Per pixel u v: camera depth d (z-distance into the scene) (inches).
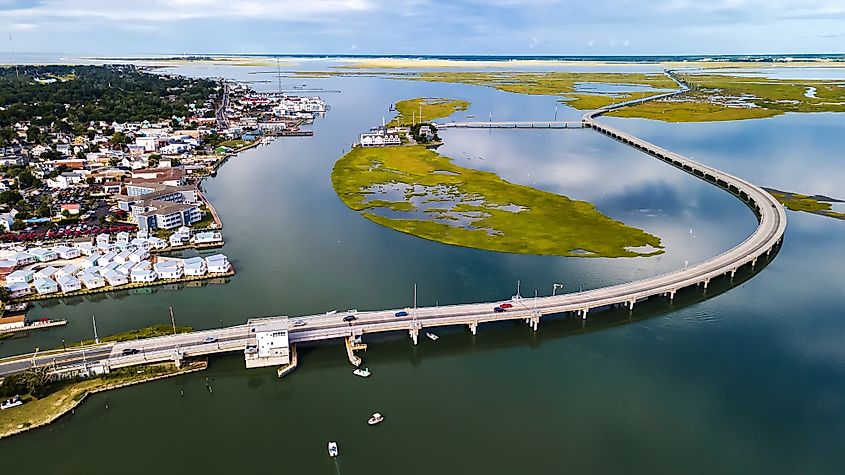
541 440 3703.3
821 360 4633.4
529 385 4293.8
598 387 4271.7
